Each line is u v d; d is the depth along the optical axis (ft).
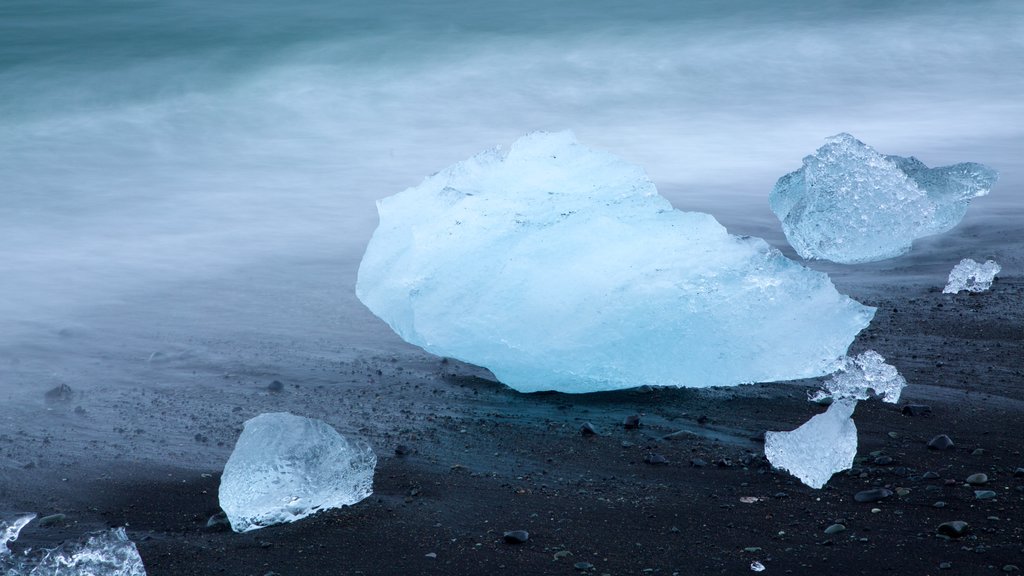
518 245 19.45
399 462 16.02
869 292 24.18
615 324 18.49
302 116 48.34
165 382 19.69
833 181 27.48
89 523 14.26
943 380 18.66
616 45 62.13
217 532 13.97
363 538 13.60
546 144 22.22
